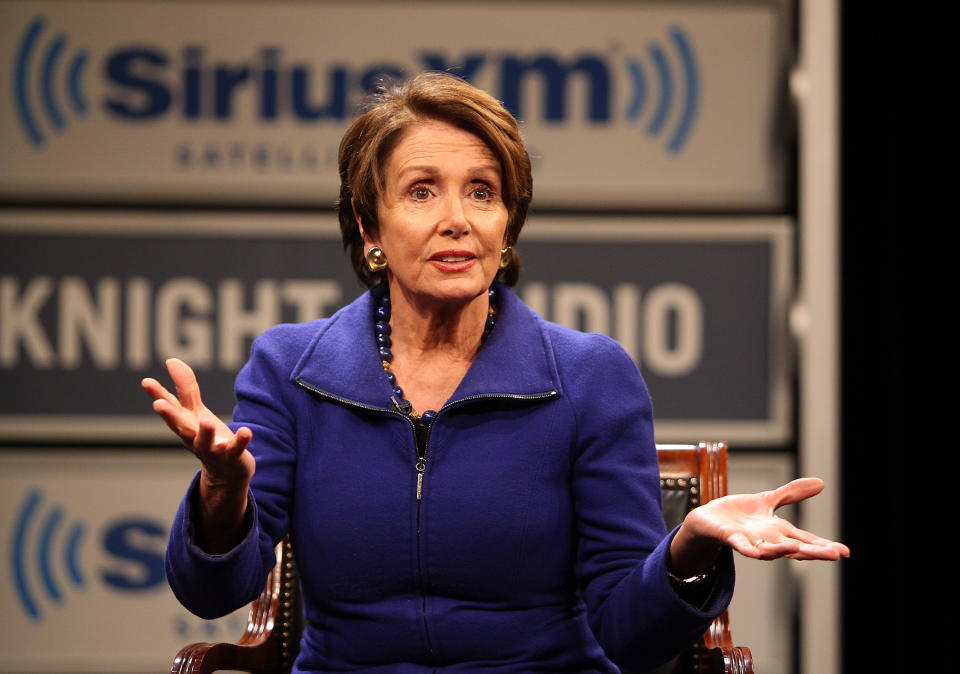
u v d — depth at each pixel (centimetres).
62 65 1227
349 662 545
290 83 1230
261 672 632
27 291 1224
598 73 1229
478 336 570
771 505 461
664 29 1226
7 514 1224
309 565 552
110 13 1229
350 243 600
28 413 1224
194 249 1230
